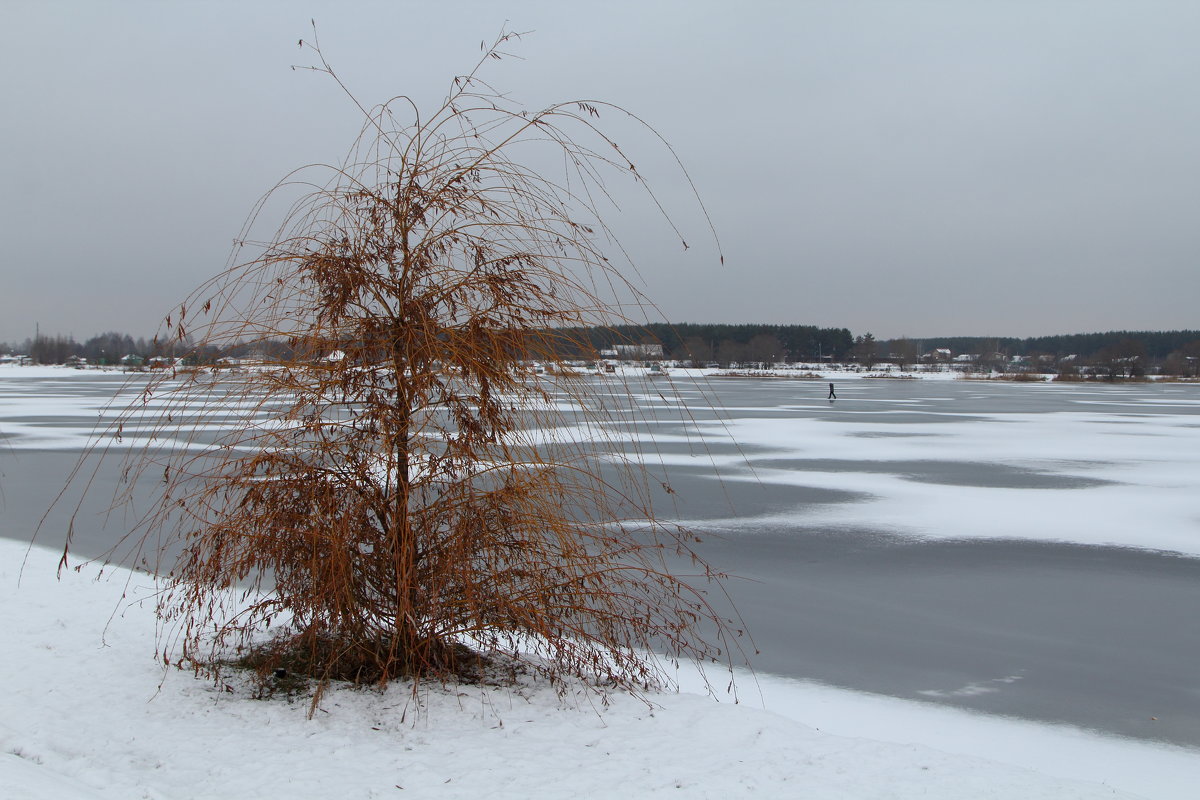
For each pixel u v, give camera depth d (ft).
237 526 18.29
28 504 54.19
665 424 123.44
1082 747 21.89
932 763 15.01
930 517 54.34
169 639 21.71
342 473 18.38
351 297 18.58
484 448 18.51
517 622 18.43
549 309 18.93
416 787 13.87
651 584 26.43
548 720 16.67
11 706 17.04
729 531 49.49
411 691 17.81
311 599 17.92
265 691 17.85
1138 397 238.89
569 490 19.20
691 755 15.23
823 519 53.42
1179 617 33.47
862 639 30.25
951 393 256.32
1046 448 95.66
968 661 28.22
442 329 18.60
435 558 18.28
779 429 119.03
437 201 18.92
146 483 62.90
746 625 31.55
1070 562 42.52
